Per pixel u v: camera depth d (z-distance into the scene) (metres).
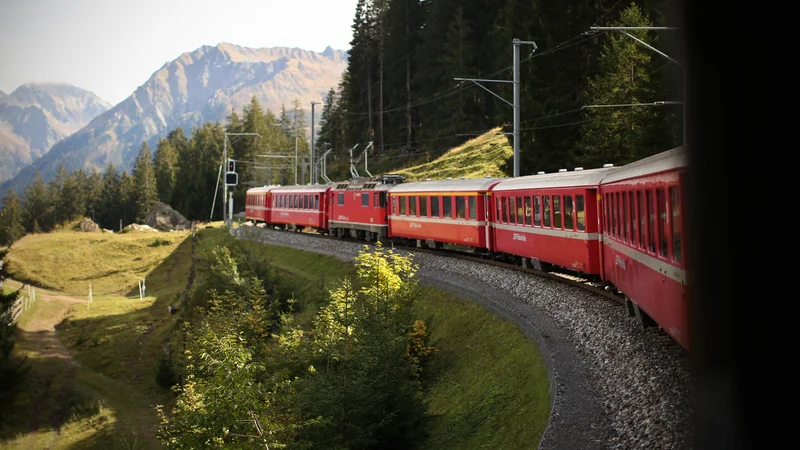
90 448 26.95
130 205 139.88
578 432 10.74
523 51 47.91
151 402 32.44
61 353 41.84
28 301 54.78
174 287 57.31
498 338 18.88
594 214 19.47
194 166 132.38
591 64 44.50
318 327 20.56
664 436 9.47
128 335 43.44
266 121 139.88
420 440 16.02
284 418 14.21
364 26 95.62
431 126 79.56
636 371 12.20
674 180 10.61
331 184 48.12
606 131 36.62
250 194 70.88
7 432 29.16
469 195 28.67
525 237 24.20
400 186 36.03
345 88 101.38
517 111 28.61
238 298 29.42
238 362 14.12
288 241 50.00
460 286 23.95
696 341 9.36
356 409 15.08
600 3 44.47
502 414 14.39
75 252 71.50
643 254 13.41
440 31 78.06
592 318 16.55
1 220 127.31
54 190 163.00
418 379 19.97
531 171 45.34
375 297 20.67
